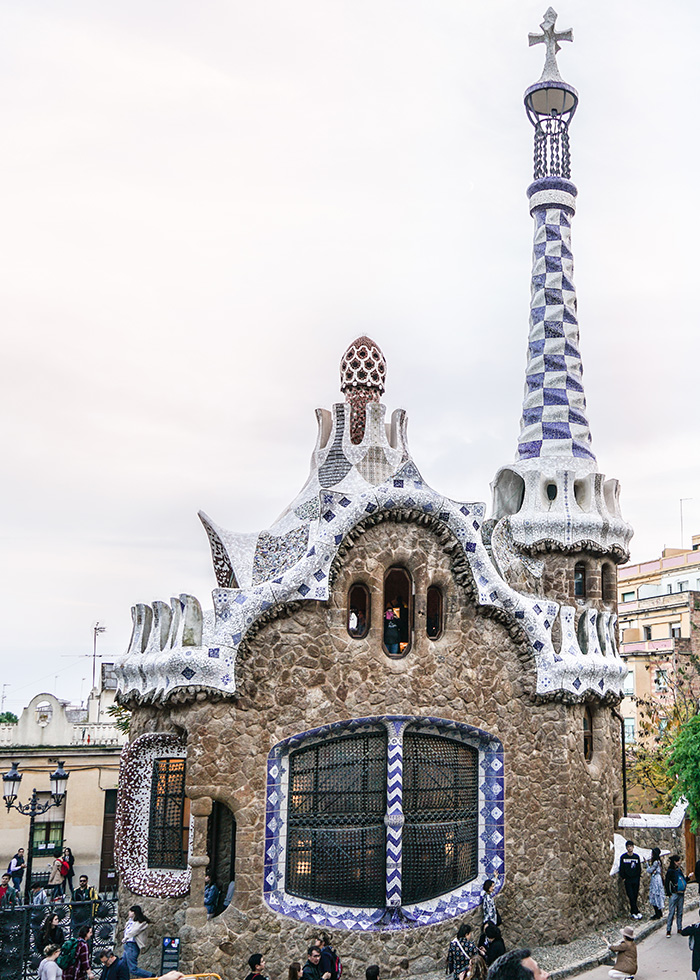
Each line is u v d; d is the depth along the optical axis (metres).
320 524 18.41
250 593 17.66
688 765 23.69
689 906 23.22
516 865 19.39
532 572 23.45
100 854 29.72
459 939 15.85
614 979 17.20
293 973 14.48
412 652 18.97
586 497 24.55
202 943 16.23
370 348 23.33
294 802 17.75
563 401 25.23
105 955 14.50
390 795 18.14
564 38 27.12
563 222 26.44
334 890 17.73
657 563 62.56
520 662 20.17
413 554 19.20
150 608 19.75
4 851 28.86
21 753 29.50
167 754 18.80
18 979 16.86
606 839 21.58
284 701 17.72
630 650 47.94
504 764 19.59
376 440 22.53
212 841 20.11
